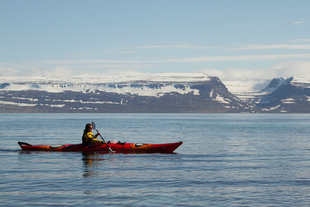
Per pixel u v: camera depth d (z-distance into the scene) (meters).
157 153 25.44
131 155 24.08
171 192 13.02
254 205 11.38
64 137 44.47
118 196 12.35
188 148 30.30
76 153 24.95
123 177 15.82
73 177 15.74
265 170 18.08
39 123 104.88
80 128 72.31
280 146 32.91
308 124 111.38
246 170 18.06
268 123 121.50
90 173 16.81
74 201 11.64
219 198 12.20
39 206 11.02
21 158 22.28
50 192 12.83
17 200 11.69
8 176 15.91
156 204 11.41
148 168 18.48
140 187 13.80
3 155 23.75
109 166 19.09
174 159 22.33
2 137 44.03
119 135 50.91
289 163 20.84
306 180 15.38
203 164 20.14
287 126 93.38
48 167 18.61
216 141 39.00
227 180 15.29
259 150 28.91
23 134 50.56
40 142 37.09
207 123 118.19
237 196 12.49
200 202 11.69
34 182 14.57
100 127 81.50
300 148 30.88
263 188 13.76
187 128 77.69
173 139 42.59
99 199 11.93
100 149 25.67
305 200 12.00
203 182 14.83
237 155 25.05
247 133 57.44
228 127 84.81
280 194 12.79
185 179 15.47
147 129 71.69
